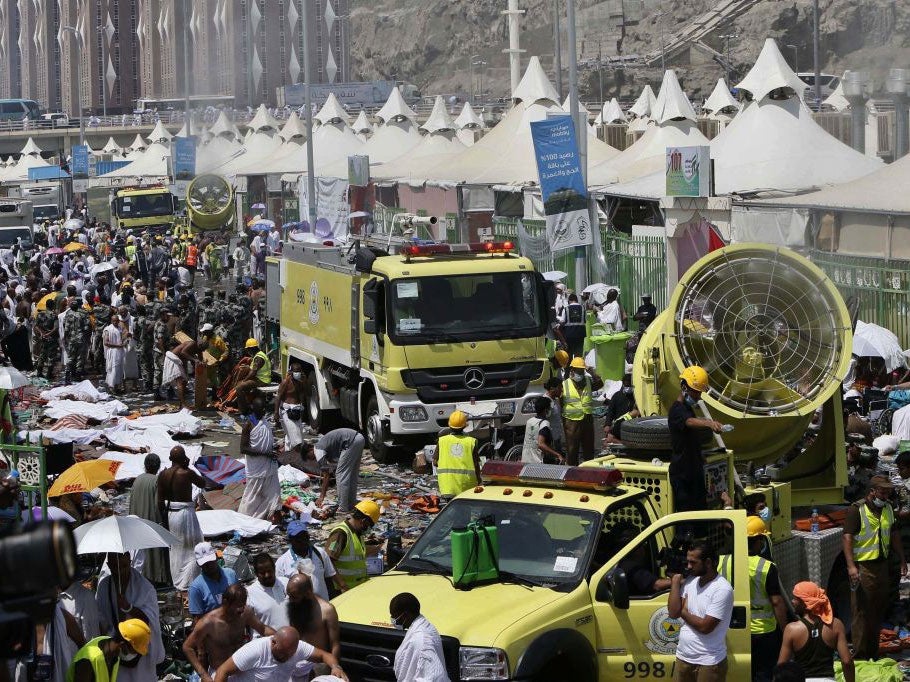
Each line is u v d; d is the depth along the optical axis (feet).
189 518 160.56
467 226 547.49
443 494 188.85
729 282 162.91
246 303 336.29
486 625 105.40
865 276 319.47
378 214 588.50
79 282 463.83
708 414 141.28
